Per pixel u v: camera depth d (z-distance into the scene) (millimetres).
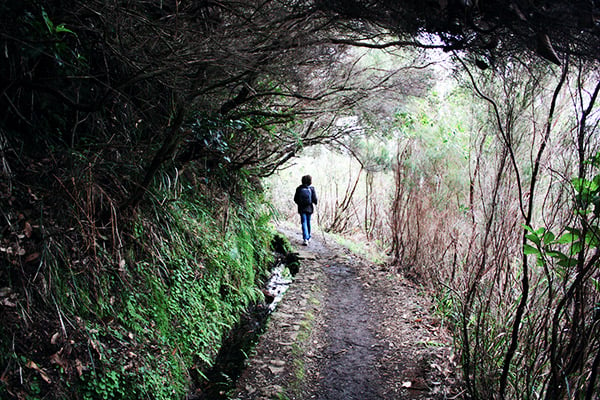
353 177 11852
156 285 3580
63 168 3152
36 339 2537
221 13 3059
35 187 2996
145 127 4230
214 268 4660
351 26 2537
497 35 1989
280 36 2742
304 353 4301
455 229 5477
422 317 5066
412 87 5102
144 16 2803
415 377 3807
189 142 4340
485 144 4047
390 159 7836
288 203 12891
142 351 3143
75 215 2984
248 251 5863
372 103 5602
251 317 5156
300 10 2516
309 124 6281
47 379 2414
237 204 6070
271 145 6523
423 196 6953
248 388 3643
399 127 6613
